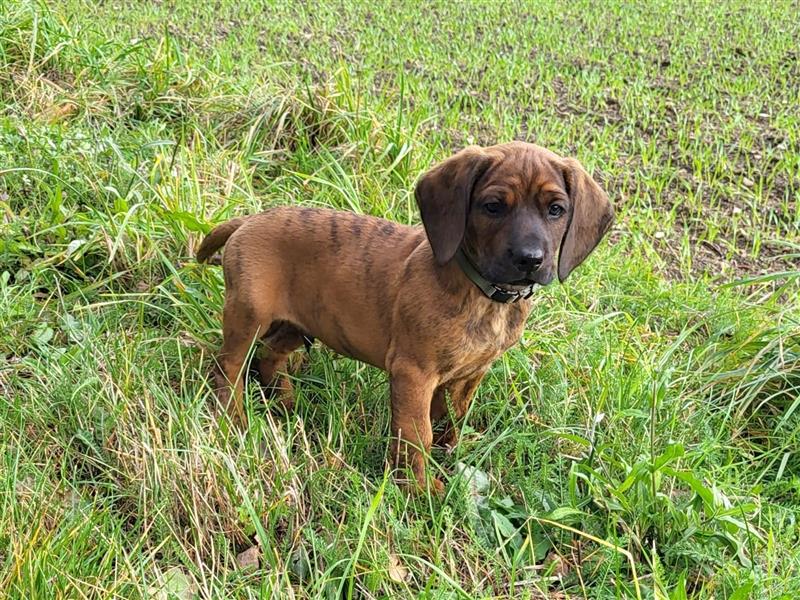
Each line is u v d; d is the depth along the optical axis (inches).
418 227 49.1
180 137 71.1
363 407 52.1
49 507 43.5
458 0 149.4
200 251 53.8
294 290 49.6
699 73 110.5
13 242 57.8
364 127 72.0
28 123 67.4
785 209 74.7
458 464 48.0
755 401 55.2
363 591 42.6
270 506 45.3
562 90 102.7
